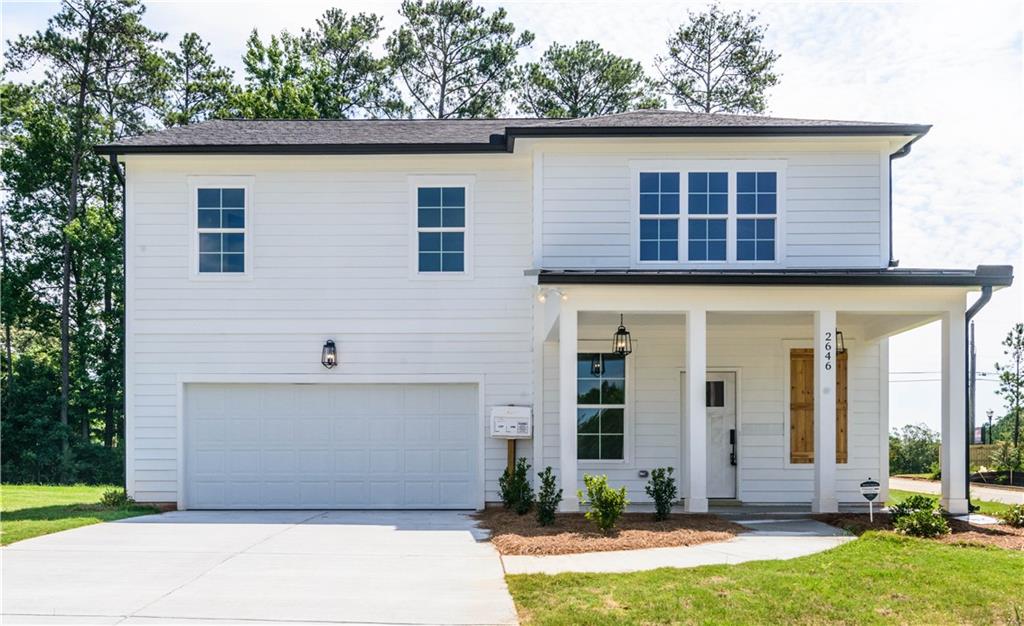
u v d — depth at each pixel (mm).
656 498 12492
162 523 13602
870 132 14734
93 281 33094
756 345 15914
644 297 12922
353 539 11820
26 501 17375
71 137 32938
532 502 13984
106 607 7938
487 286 15914
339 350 15898
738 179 15188
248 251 15969
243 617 7605
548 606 7844
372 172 16094
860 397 15852
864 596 8039
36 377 32969
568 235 15078
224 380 15852
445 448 15883
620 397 15859
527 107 37750
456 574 9312
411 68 37625
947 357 13070
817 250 15062
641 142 15125
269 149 15695
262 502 15852
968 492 12953
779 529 11961
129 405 15828
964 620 7410
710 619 7348
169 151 15758
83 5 33844
